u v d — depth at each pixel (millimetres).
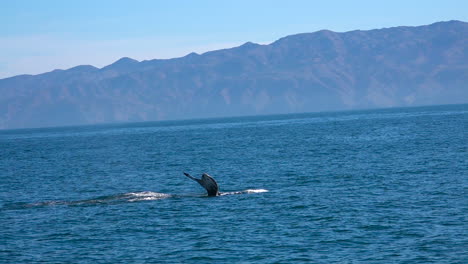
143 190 132500
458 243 73188
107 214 96812
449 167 145875
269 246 75000
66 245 78000
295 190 119250
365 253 71000
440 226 81688
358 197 107062
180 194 115625
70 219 93750
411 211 92125
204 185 112688
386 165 158125
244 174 154125
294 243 76000
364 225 84000
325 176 140625
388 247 72938
